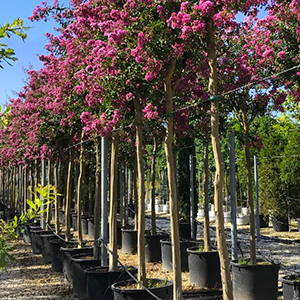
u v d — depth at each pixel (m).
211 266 7.79
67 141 12.09
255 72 6.88
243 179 18.50
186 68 5.63
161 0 5.07
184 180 13.44
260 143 7.26
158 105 6.41
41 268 10.70
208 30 4.83
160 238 10.62
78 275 7.75
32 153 13.09
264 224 18.27
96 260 7.81
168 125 5.54
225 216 20.28
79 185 9.76
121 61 5.67
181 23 4.57
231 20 4.86
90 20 6.17
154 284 6.23
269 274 6.52
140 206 6.23
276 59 6.83
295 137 16.20
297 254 10.96
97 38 6.59
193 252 7.91
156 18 5.21
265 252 11.34
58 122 10.81
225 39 6.09
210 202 22.73
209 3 4.38
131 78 5.80
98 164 8.70
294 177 16.23
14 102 11.95
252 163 17.89
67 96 8.52
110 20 5.61
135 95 6.15
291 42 6.73
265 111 7.41
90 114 7.33
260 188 17.00
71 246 10.02
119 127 7.43
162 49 5.17
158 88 5.98
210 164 20.88
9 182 27.34
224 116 8.60
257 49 6.79
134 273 7.00
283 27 6.79
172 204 5.38
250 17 6.92
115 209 7.47
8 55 2.03
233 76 7.10
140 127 6.47
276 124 20.75
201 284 7.81
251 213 7.01
